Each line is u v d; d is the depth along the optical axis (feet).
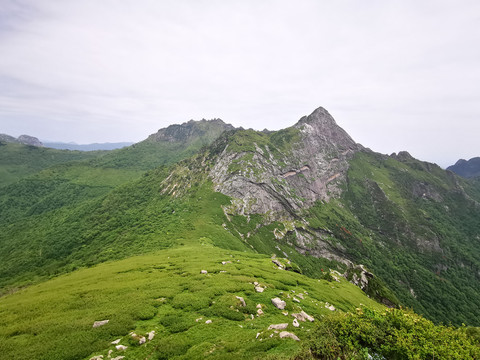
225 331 80.18
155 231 418.92
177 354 67.87
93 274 188.96
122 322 85.40
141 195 648.38
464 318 505.25
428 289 579.07
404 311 60.39
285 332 69.26
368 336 50.67
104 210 595.06
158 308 100.17
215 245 343.67
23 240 528.63
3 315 101.65
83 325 84.17
